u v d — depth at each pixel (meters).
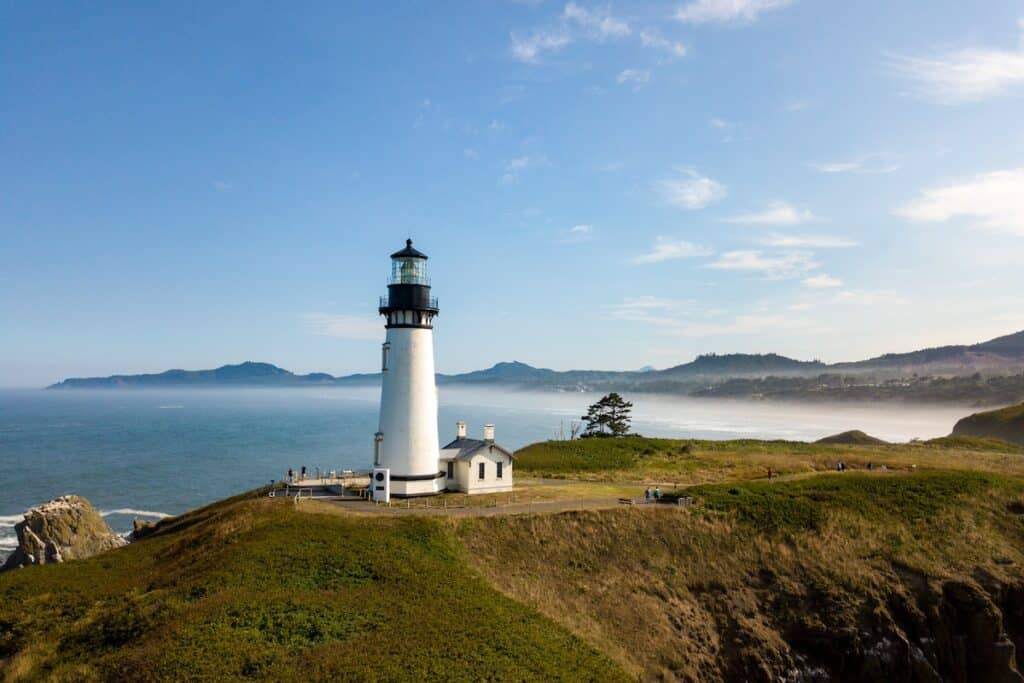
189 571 35.78
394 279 51.88
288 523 40.59
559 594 37.22
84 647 29.72
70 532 54.81
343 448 165.25
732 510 46.94
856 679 37.09
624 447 83.38
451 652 27.30
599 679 27.62
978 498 50.50
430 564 36.22
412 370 51.25
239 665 25.41
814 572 41.41
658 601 38.41
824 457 77.38
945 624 39.84
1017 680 38.81
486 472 54.06
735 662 36.22
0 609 34.34
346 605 30.53
